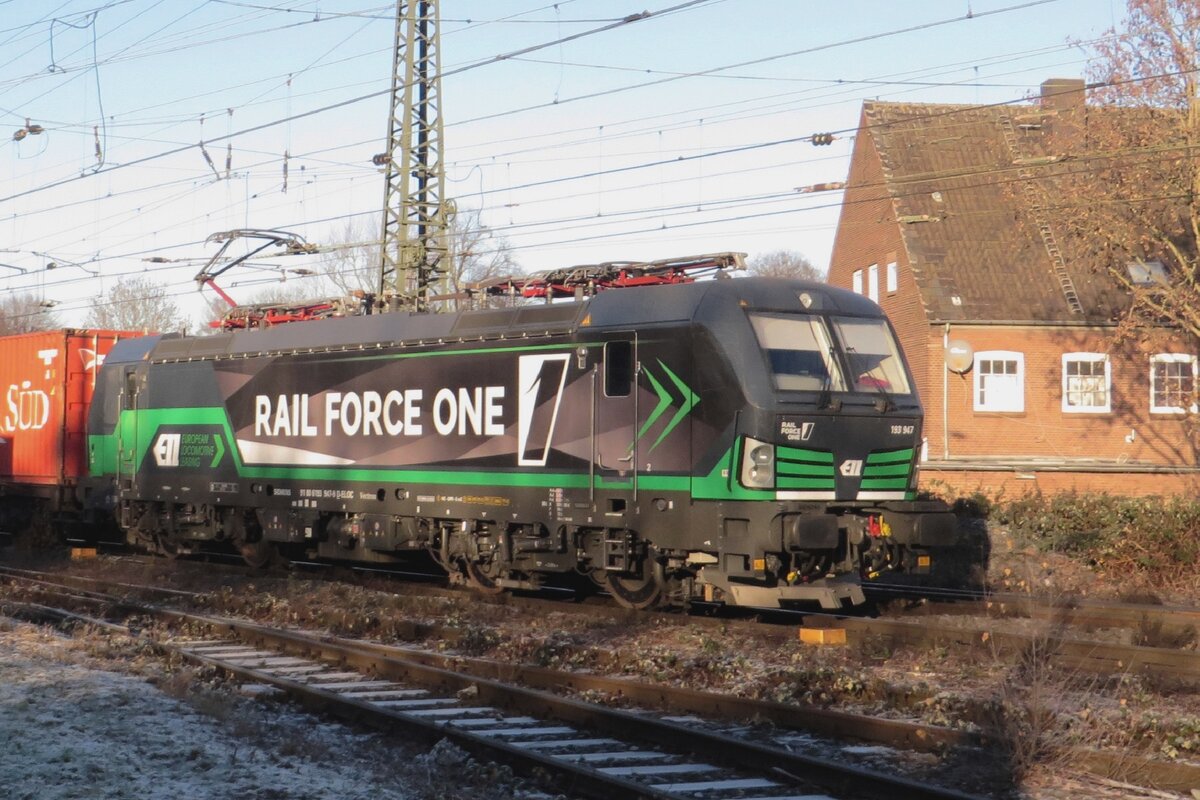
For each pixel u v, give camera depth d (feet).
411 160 89.71
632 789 25.94
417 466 57.00
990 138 127.75
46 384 84.48
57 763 27.68
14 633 47.37
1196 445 111.86
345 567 69.92
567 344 50.49
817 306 47.62
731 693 36.19
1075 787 26.76
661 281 51.24
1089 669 38.70
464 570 59.11
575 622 49.42
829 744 30.63
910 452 48.62
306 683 39.42
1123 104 89.10
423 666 39.37
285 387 64.69
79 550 79.82
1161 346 99.86
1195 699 34.53
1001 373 112.57
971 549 68.85
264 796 25.45
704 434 45.70
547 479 51.11
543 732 32.27
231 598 56.70
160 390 73.72
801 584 45.91
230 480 68.13
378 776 28.02
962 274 115.34
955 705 32.91
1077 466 89.35
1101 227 91.40
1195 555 60.64
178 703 35.06
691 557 47.24
